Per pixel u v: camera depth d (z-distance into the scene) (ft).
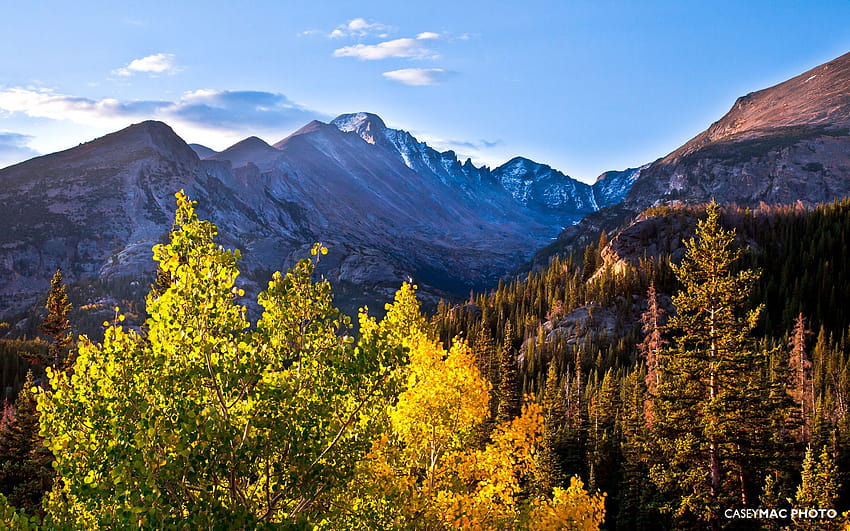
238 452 31.45
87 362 35.40
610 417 239.09
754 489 128.98
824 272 456.04
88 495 32.17
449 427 55.06
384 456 51.08
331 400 35.96
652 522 160.25
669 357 95.91
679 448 89.76
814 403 227.20
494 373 262.88
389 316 66.28
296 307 36.60
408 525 44.96
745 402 87.35
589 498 54.08
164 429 29.32
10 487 123.95
